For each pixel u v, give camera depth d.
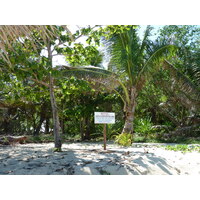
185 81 13.57
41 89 9.24
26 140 14.63
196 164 5.81
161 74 16.58
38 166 5.15
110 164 5.31
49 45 8.29
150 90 18.34
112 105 19.11
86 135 18.95
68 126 22.84
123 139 10.97
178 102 17.03
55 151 7.64
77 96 17.77
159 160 5.89
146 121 17.56
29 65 6.85
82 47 8.82
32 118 23.16
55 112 8.34
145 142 14.75
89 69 10.66
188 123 17.23
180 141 14.16
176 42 11.66
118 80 11.53
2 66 7.12
